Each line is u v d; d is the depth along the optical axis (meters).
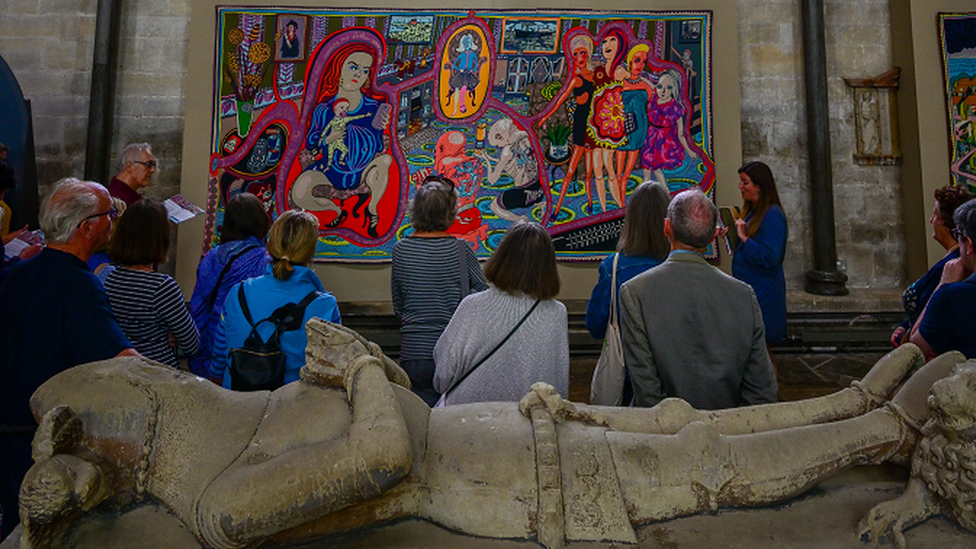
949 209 2.96
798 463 1.90
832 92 6.73
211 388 1.98
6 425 2.18
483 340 2.38
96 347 2.15
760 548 1.77
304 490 1.62
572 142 6.25
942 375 2.00
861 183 6.72
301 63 6.16
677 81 6.27
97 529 1.77
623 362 2.52
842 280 6.38
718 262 6.15
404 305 3.09
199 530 1.65
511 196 6.23
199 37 6.13
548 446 1.86
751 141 6.75
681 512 1.87
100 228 2.29
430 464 1.89
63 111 6.41
